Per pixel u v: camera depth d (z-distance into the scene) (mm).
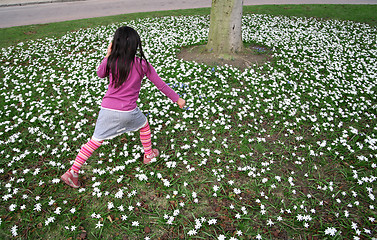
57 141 3627
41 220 2525
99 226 2438
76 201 2721
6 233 2408
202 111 4273
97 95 4773
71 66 5945
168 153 3424
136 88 2555
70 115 4168
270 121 4109
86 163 3209
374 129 3928
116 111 2492
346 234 2453
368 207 2740
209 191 2873
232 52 6406
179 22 10039
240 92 4887
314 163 3314
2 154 3350
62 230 2443
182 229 2482
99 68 2475
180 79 5223
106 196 2795
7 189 2861
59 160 3273
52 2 15062
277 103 4531
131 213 2604
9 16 12008
